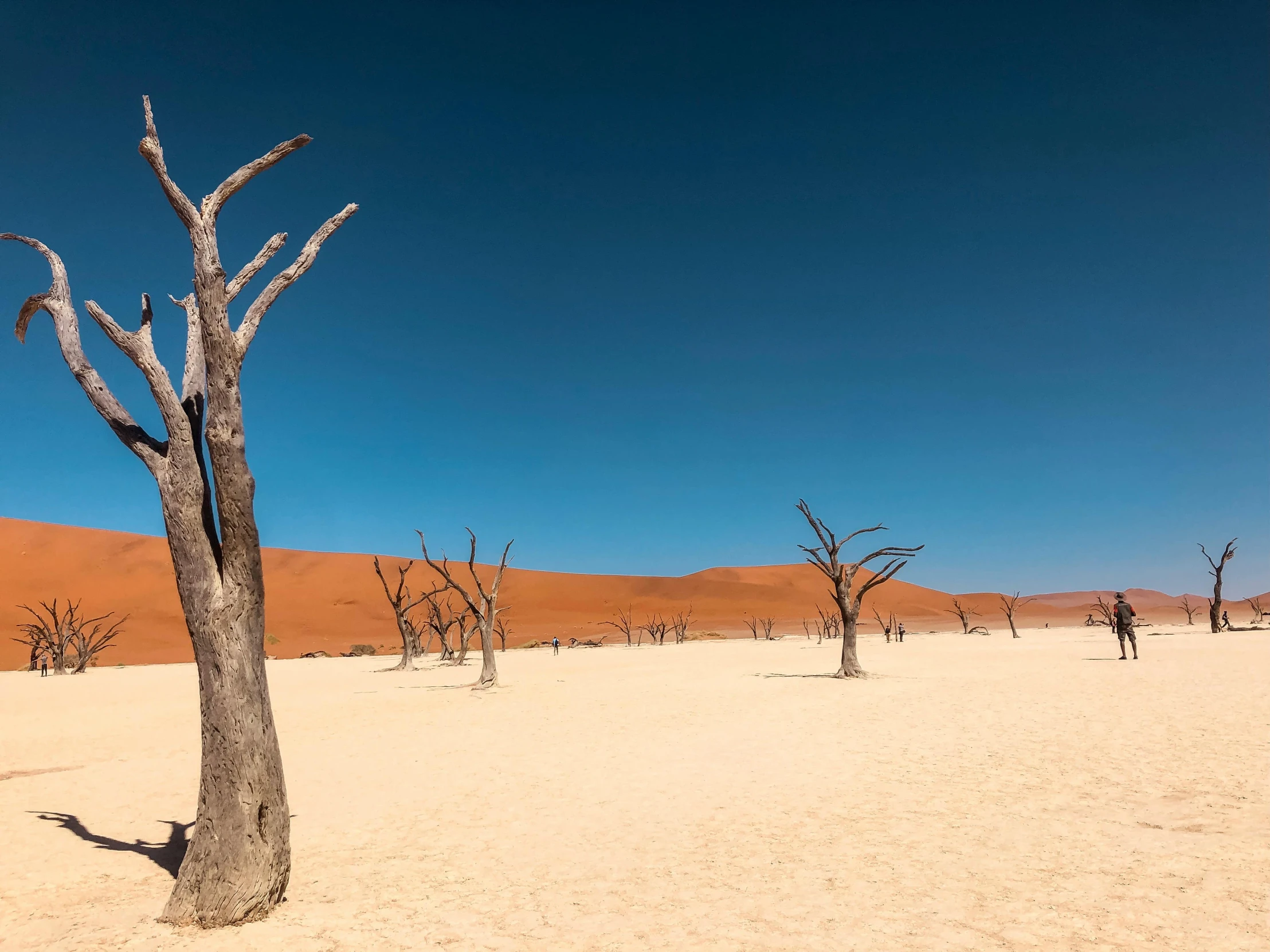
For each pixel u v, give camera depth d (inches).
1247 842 249.0
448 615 3334.2
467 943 196.5
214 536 238.2
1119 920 191.9
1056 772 366.9
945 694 715.4
